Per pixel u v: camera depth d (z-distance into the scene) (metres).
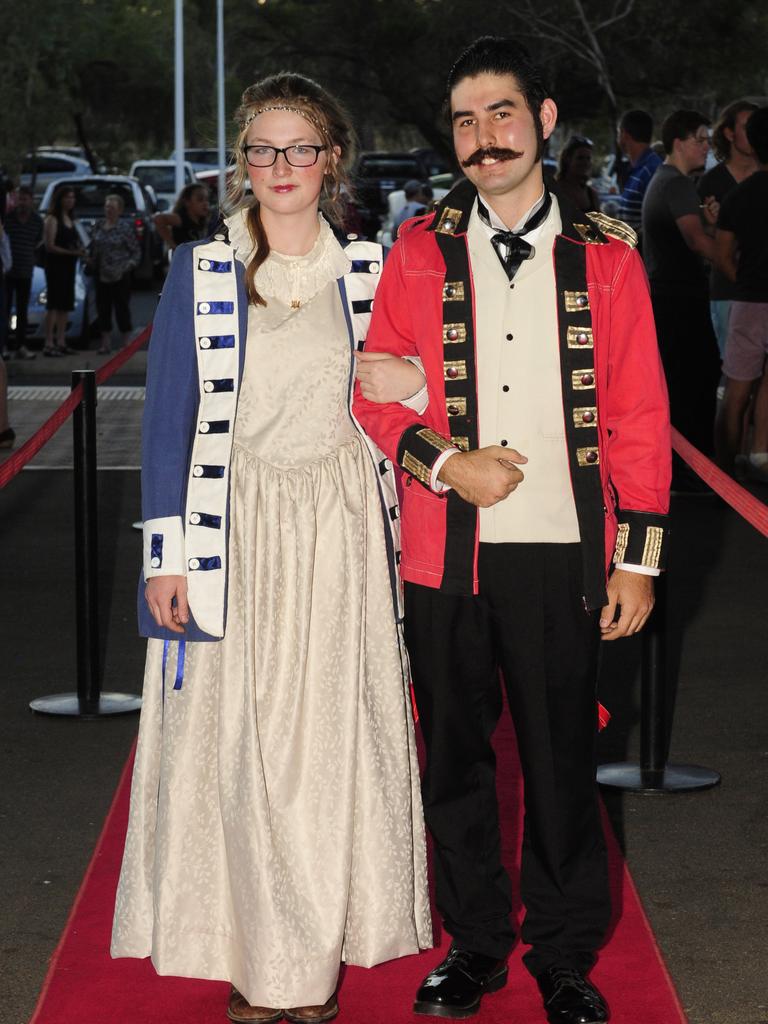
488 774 3.61
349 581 3.45
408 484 3.48
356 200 3.69
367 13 44.00
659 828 4.73
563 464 3.40
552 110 3.37
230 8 47.09
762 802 4.95
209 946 3.46
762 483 10.12
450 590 3.42
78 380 5.70
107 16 49.25
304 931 3.36
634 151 11.42
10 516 9.53
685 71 42.12
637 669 6.43
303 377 3.44
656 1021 3.47
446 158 45.44
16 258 17.36
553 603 3.42
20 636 6.91
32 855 4.49
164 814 3.44
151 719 3.53
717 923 4.05
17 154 39.88
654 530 3.41
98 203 28.97
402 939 3.47
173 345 3.40
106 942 3.88
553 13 41.56
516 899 4.12
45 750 5.42
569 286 3.34
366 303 3.52
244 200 3.51
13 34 39.75
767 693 6.09
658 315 9.95
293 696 3.41
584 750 3.50
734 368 9.73
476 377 3.39
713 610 7.33
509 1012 3.52
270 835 3.36
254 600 3.41
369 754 3.46
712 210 10.30
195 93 49.84
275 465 3.44
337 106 3.46
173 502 3.38
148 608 3.45
